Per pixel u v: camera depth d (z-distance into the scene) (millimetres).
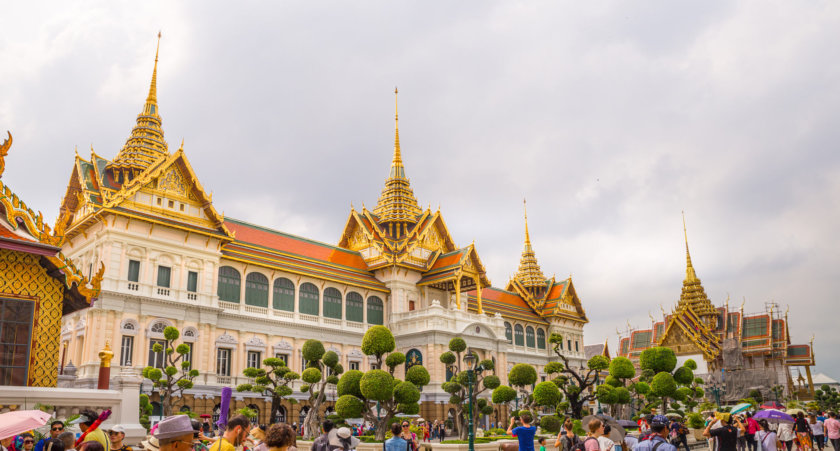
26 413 13234
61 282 25406
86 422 13570
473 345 78562
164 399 46031
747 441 29609
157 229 59125
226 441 11391
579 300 112062
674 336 124250
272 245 73062
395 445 17719
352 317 76688
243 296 66062
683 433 28812
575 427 41000
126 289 55625
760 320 127688
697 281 142000
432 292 85375
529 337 102312
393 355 43812
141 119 67062
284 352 68188
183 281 60000
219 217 63781
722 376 112250
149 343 56156
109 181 60531
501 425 78188
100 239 56719
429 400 71812
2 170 24656
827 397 105875
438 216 89875
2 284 23953
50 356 24641
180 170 62781
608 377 54188
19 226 24891
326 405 67500
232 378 62594
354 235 88188
